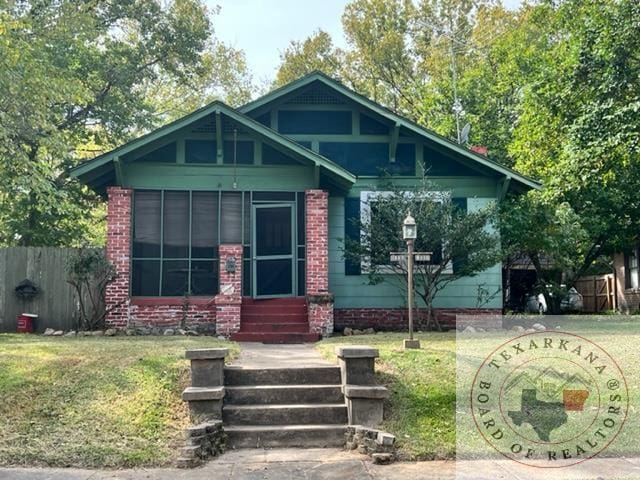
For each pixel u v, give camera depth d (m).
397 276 14.86
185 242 14.27
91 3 20.31
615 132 15.88
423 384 7.61
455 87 28.66
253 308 13.80
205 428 6.59
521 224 15.95
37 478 5.77
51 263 14.39
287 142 13.91
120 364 8.21
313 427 7.03
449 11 36.75
